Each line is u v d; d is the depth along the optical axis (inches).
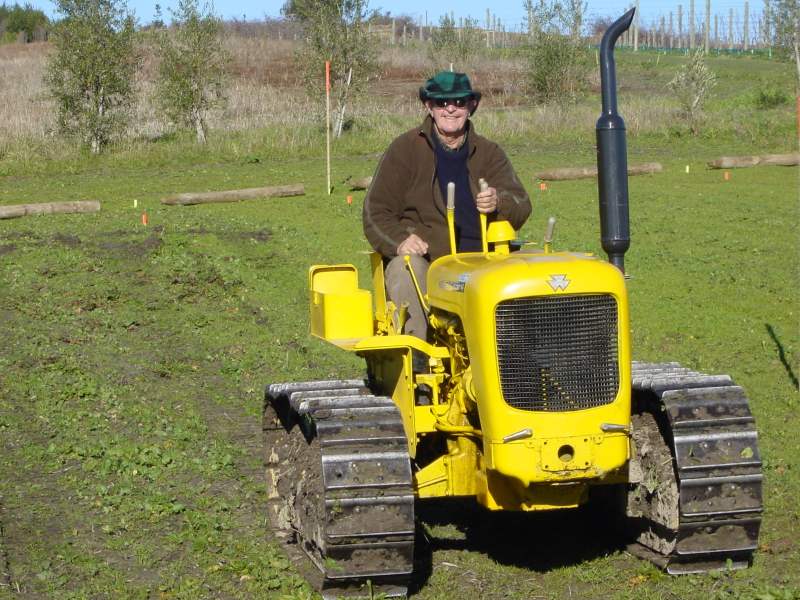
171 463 311.1
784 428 342.3
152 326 485.1
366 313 257.8
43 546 249.9
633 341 455.2
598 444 210.1
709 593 218.7
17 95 1392.7
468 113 256.8
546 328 209.9
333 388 262.7
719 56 2086.6
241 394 394.9
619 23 234.2
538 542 257.4
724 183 898.7
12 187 917.8
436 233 257.0
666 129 1206.3
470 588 229.5
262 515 274.5
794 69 1462.8
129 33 1131.3
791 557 239.6
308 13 1201.4
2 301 507.2
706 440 219.6
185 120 1164.5
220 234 658.2
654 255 620.4
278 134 1163.3
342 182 923.4
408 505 212.5
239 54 1844.2
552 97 1365.7
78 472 303.6
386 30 2405.3
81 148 1079.0
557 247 637.9
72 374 401.7
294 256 619.5
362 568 213.9
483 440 214.5
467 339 216.1
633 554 244.5
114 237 634.8
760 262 600.7
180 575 234.8
